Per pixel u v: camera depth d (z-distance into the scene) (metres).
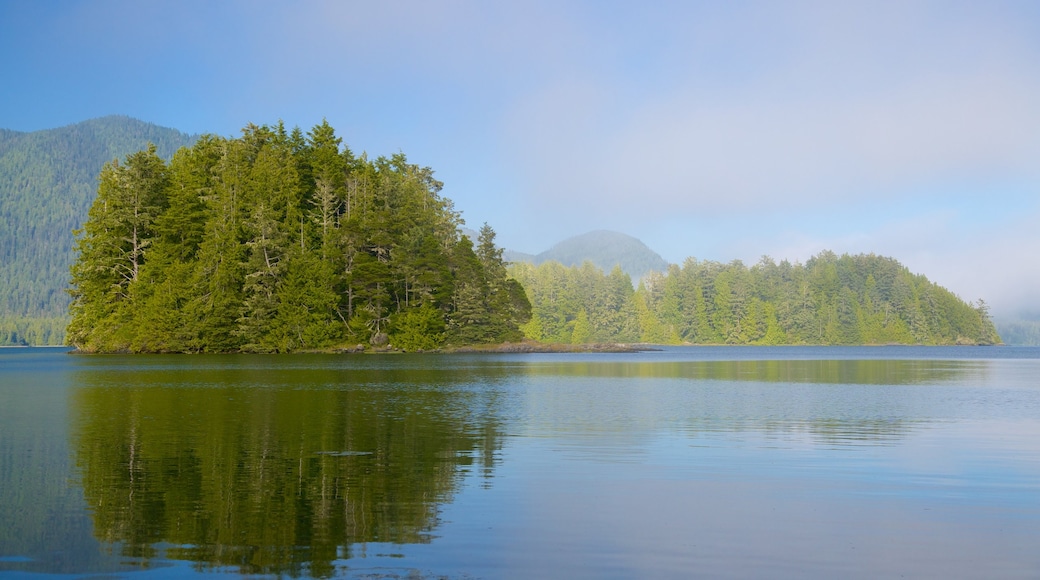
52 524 14.55
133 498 16.61
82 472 19.42
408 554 12.91
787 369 77.12
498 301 128.50
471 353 121.12
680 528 14.59
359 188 122.75
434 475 19.30
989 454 22.64
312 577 11.77
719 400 40.00
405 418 31.22
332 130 129.88
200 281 104.38
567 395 42.94
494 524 14.76
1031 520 15.30
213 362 83.12
